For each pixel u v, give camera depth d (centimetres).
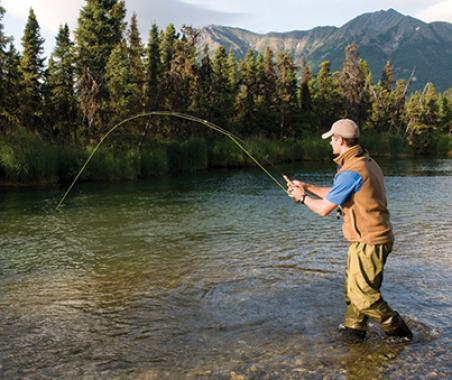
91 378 341
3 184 2042
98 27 3347
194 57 4366
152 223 1049
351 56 6262
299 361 359
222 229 961
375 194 372
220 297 516
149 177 2589
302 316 452
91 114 2925
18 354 383
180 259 704
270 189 1878
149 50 3978
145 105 3619
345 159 385
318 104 6250
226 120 4647
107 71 3056
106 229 981
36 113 3341
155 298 520
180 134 3941
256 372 344
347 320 403
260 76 5559
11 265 688
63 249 793
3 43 2759
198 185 2080
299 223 1022
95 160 2364
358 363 354
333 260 675
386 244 373
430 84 7531
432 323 426
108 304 503
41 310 487
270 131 5516
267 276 595
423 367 345
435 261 661
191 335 414
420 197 1530
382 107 6869
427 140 6078
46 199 1547
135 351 385
